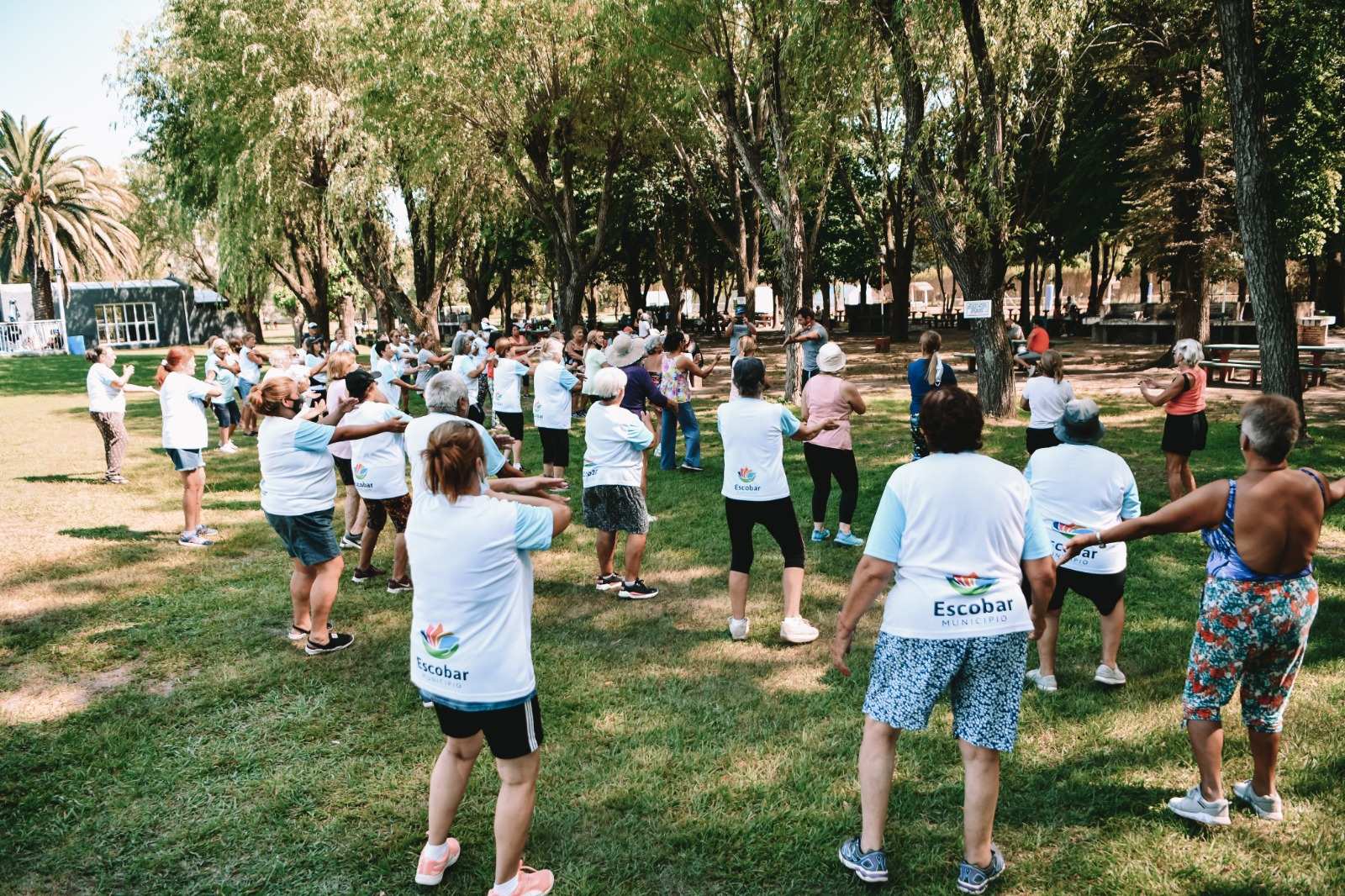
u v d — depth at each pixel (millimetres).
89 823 3674
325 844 3527
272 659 5363
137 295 49781
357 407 6402
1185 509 3322
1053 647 4629
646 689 4859
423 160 19547
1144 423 12742
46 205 44156
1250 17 9727
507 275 42438
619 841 3512
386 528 8758
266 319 80500
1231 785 3748
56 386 24797
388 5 17578
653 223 33562
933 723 4359
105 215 46625
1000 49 12805
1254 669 3371
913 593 3053
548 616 6059
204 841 3555
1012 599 3008
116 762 4141
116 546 7938
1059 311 39344
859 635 5609
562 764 4082
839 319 53219
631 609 6184
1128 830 3463
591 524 6383
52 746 4305
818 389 7363
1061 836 3445
